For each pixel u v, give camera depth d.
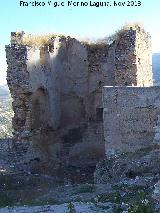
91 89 30.06
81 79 30.38
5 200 18.16
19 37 27.27
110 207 13.52
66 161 28.42
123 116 21.27
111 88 21.42
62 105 30.73
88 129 29.77
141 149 20.89
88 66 30.12
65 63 30.69
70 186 19.44
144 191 15.31
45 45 28.92
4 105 66.81
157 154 19.64
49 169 26.03
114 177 19.83
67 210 13.50
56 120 29.97
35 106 27.80
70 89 30.58
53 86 29.56
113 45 28.84
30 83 26.75
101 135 29.38
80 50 30.39
